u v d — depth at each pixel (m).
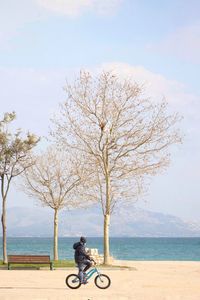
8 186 44.84
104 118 44.97
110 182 46.00
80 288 26.92
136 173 45.28
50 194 52.50
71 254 94.38
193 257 90.75
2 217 44.78
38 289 26.28
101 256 47.34
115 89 45.25
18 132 45.03
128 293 24.73
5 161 44.50
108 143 44.91
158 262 54.69
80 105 45.25
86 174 47.72
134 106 45.16
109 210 44.41
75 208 53.00
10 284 28.77
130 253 109.94
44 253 102.00
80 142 45.44
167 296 23.61
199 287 28.16
